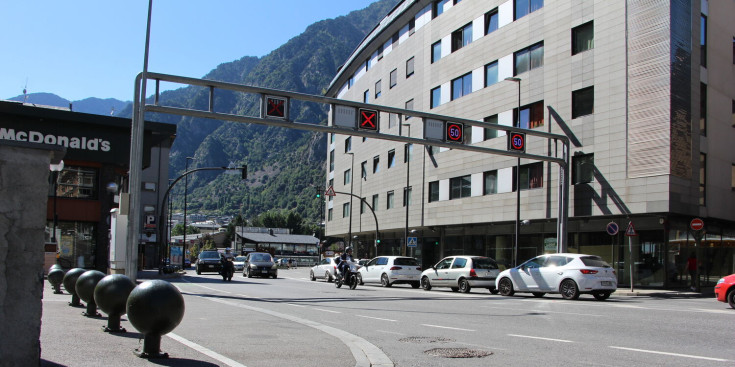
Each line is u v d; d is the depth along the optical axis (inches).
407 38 1854.1
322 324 440.5
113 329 324.2
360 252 2396.7
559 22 1211.9
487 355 306.8
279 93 788.6
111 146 1208.8
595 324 453.7
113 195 1221.7
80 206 1194.6
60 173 1184.2
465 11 1529.3
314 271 1389.0
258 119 776.3
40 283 198.5
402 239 1952.5
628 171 1049.5
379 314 546.6
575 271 753.0
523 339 369.1
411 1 1768.0
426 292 944.3
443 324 458.6
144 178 2564.0
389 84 1991.9
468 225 1535.4
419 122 1744.6
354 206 2322.8
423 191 1708.9
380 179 2048.5
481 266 946.1
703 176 1098.1
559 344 346.9
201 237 6112.2
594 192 1111.0
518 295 868.6
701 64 1096.2
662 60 1006.4
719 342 354.3
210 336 349.7
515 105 1321.4
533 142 1259.8
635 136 1040.2
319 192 1847.9
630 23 1062.4
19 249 195.8
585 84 1143.0
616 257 1110.4
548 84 1229.1
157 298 242.7
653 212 1002.1
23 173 197.9
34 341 196.4
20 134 1119.0
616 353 313.1
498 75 1387.8
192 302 626.2
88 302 401.1
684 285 1052.5
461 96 1533.0
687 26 1051.3
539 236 1286.9
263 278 1510.8
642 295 932.6
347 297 796.0
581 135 1145.4
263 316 477.7
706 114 1106.7
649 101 1021.2
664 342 354.6
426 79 1710.1
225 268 1269.7
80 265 1194.0
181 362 244.7
